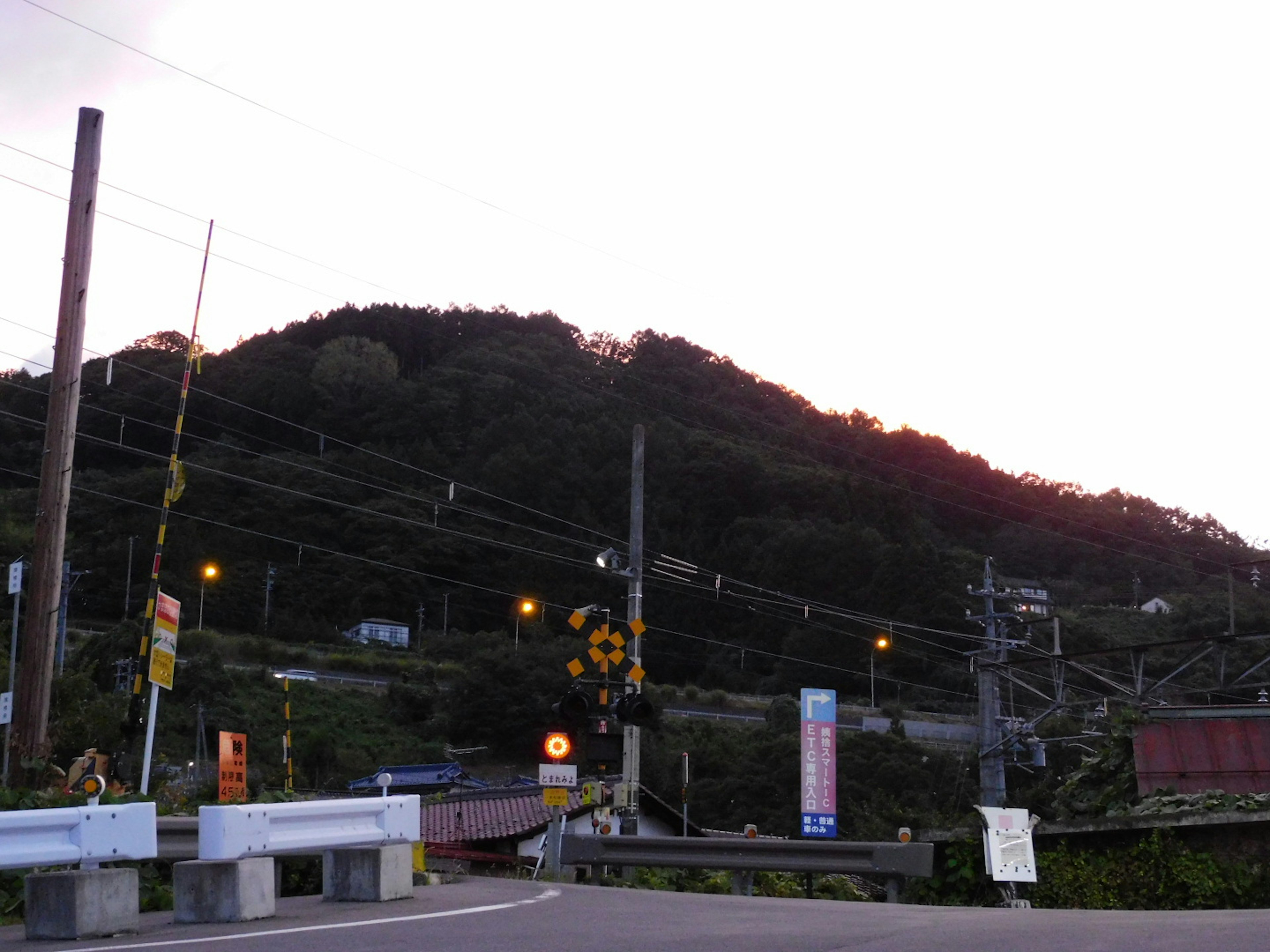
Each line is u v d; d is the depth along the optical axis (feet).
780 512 220.43
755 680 194.59
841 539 200.64
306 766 155.63
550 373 281.33
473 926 21.90
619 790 64.03
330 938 20.03
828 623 191.93
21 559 48.62
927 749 147.84
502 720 166.50
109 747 68.23
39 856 20.99
